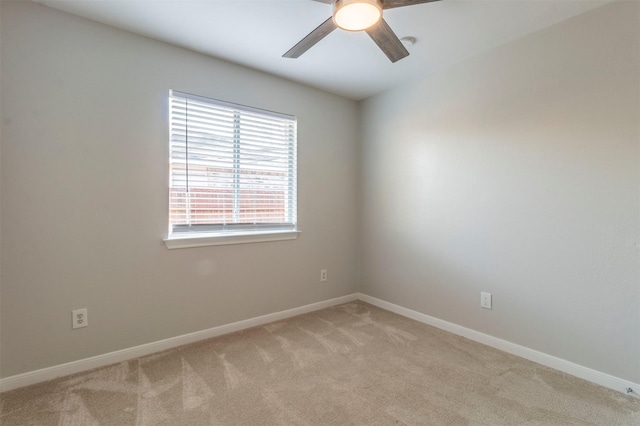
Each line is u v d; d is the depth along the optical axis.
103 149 2.05
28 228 1.83
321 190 3.21
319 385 1.85
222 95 2.54
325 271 3.27
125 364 2.09
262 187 2.82
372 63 2.58
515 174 2.24
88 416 1.57
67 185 1.94
